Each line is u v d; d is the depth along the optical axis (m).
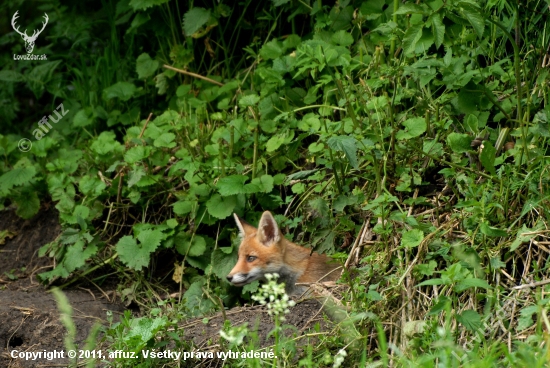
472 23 8.87
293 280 11.07
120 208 12.56
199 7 14.56
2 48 18.38
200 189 11.74
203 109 13.20
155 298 11.66
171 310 10.38
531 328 8.00
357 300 8.82
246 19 14.70
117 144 12.80
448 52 10.09
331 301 9.25
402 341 8.44
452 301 8.56
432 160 10.48
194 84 14.22
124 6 15.16
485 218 9.12
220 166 11.92
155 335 8.99
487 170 9.31
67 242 11.99
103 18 16.31
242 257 11.06
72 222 12.14
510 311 8.34
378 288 9.13
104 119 14.58
